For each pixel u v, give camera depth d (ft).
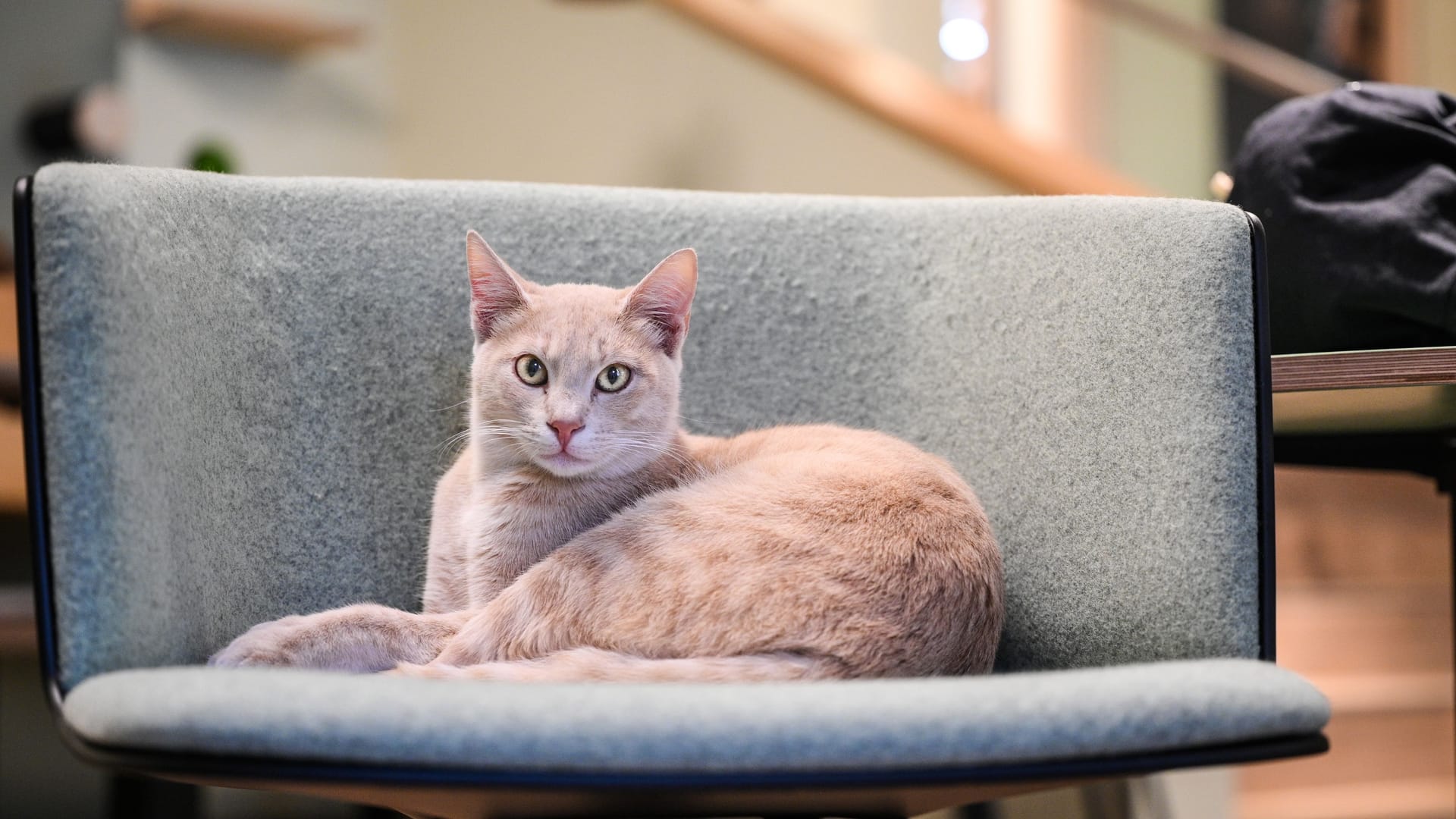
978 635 3.27
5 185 10.06
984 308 3.92
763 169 9.68
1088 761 2.49
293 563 3.71
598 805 2.67
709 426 4.12
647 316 3.83
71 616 2.73
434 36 11.28
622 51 10.23
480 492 3.73
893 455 3.57
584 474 3.71
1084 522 3.56
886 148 9.39
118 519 2.77
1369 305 3.76
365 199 3.89
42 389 2.79
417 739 2.33
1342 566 9.74
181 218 3.26
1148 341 3.44
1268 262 3.99
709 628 3.08
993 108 11.37
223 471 3.41
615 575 3.19
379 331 3.87
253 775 2.36
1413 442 5.02
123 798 6.56
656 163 10.06
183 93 10.53
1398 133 3.85
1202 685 2.60
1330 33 12.00
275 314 3.71
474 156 10.99
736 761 2.35
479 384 3.75
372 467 3.85
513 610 3.22
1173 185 11.46
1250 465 3.32
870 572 3.14
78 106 9.75
